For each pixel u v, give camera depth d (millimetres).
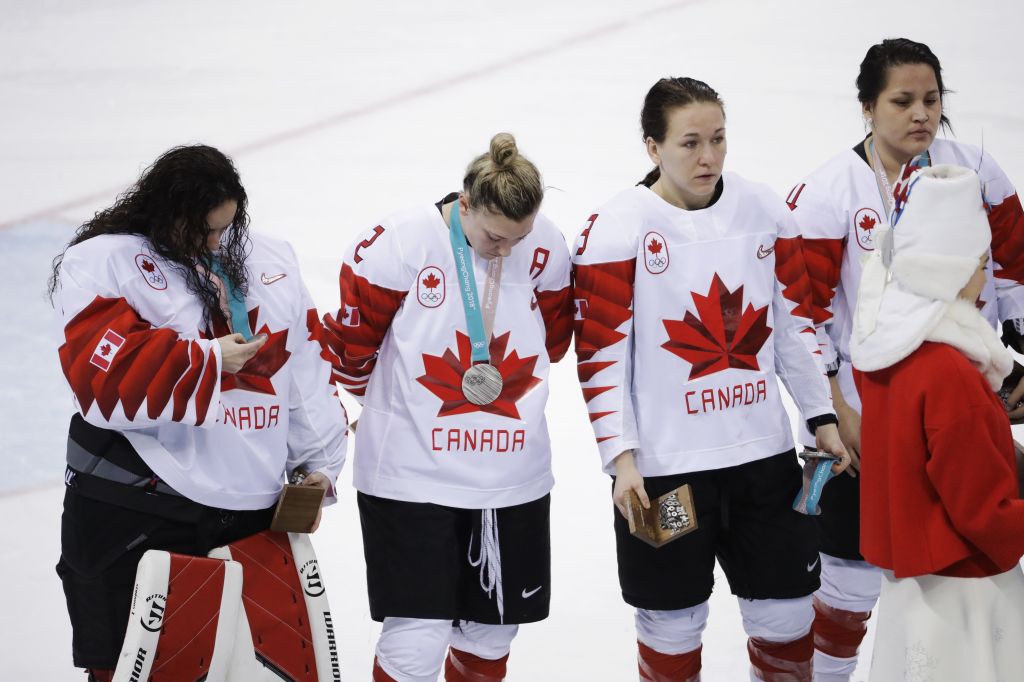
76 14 33125
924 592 8906
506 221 9461
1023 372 11656
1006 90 25422
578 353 10828
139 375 9016
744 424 10727
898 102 11312
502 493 10352
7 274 20406
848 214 11641
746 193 10773
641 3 32938
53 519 14688
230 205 9422
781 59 28328
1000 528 8398
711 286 10609
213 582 9305
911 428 8688
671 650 11016
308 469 10617
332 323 10703
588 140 25266
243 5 33875
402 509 10328
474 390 10211
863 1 31469
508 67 29172
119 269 9258
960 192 8477
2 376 17734
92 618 9445
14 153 25156
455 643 10984
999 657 8789
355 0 34125
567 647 12367
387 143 25594
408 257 10156
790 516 10836
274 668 9773
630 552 10883
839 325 11953
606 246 10547
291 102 27656
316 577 10141
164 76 29094
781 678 11164
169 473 9438
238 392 9773
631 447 10594
